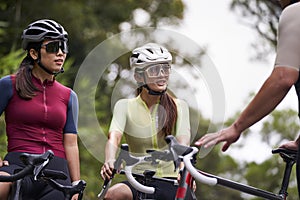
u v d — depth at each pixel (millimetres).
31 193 5969
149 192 5449
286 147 5648
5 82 6121
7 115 6133
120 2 18625
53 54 6105
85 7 18016
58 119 6152
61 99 6227
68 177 6176
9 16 16297
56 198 6035
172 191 6148
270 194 5477
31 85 6102
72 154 6285
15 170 5609
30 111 6070
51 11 17516
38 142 6074
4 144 11758
